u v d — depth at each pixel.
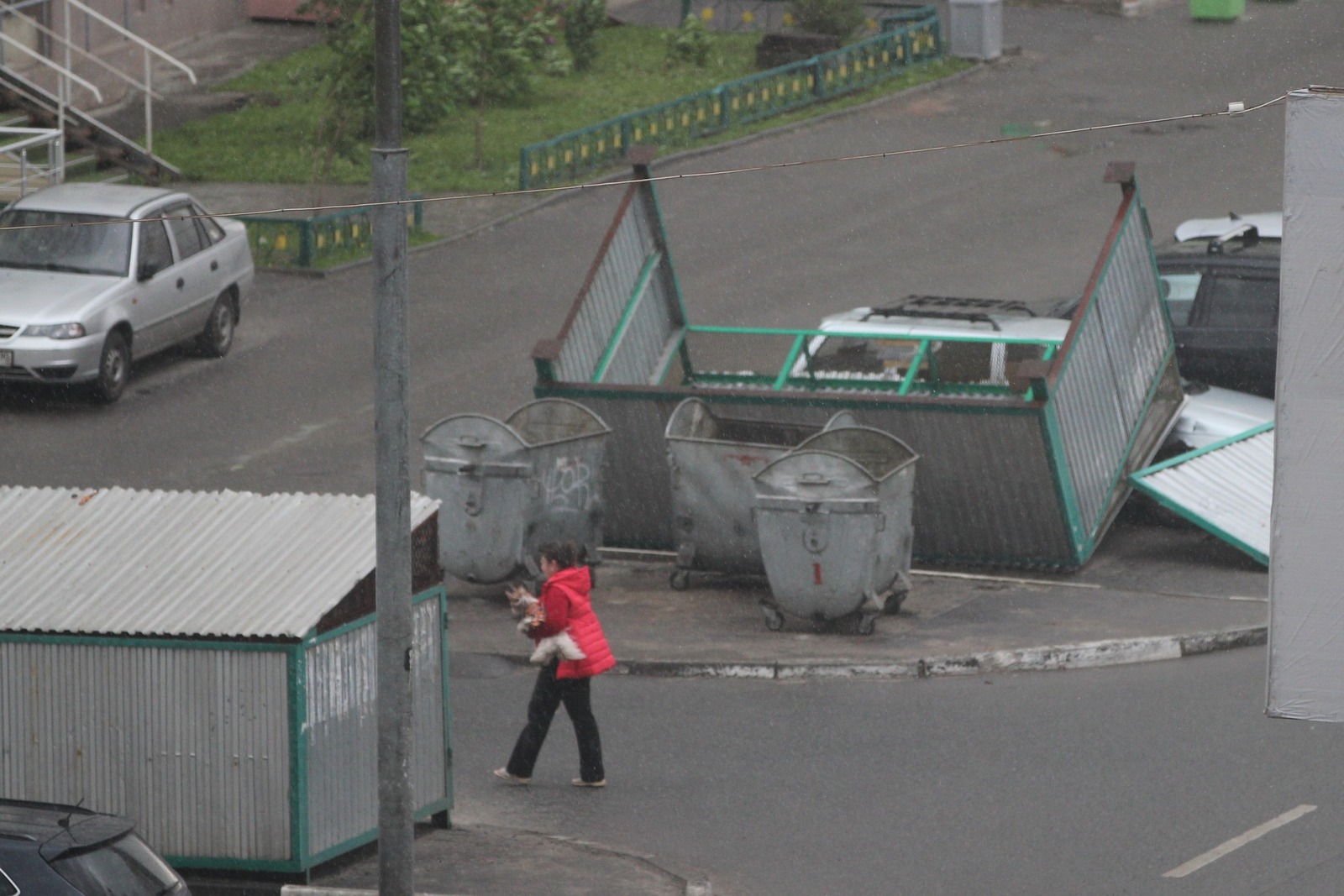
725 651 42.00
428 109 94.94
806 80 102.06
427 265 77.31
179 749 29.52
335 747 29.97
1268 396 57.09
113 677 29.64
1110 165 50.06
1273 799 33.03
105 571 30.86
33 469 54.72
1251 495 49.59
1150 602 45.22
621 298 52.91
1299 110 16.72
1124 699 38.94
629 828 32.72
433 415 59.84
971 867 30.58
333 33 86.44
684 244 81.19
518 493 45.88
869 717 38.22
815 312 71.25
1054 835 31.81
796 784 34.66
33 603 30.19
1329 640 17.09
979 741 36.59
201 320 65.12
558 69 106.19
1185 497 49.19
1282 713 17.25
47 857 21.19
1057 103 103.38
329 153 82.94
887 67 107.12
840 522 42.25
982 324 51.72
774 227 83.62
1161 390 52.78
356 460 56.12
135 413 60.28
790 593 42.94
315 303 72.81
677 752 36.50
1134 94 105.38
